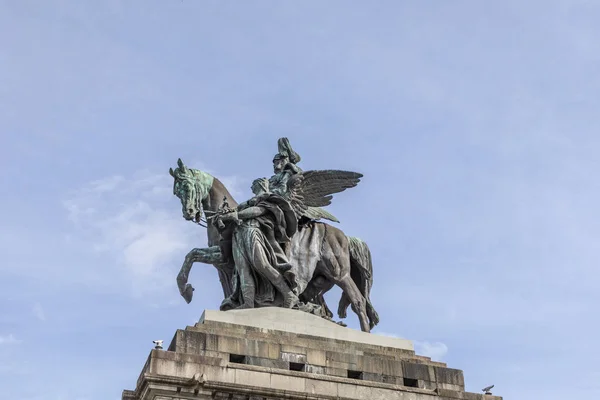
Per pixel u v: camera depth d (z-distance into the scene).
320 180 47.62
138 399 37.12
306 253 45.78
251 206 44.41
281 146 48.16
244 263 43.44
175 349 37.88
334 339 41.44
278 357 39.28
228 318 40.41
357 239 48.47
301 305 43.66
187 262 45.66
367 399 38.84
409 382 41.03
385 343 42.50
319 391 38.28
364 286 48.00
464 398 40.81
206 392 36.38
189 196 44.56
